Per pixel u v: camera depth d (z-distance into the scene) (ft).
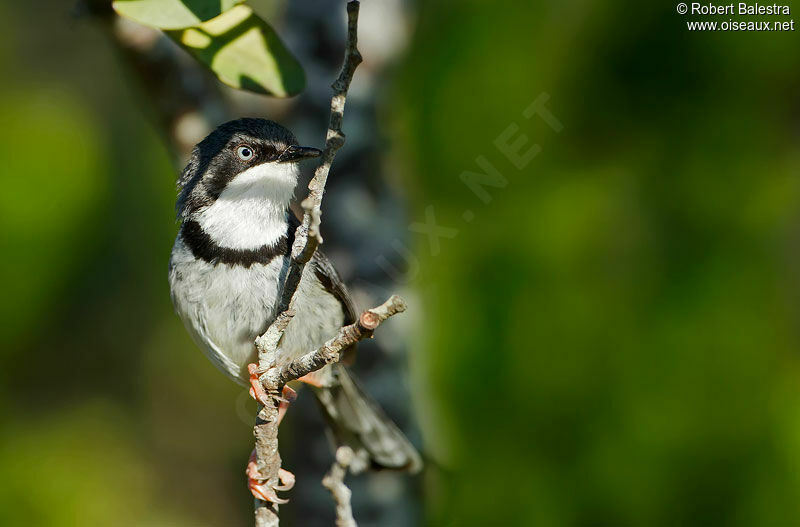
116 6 20.51
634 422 34.37
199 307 27.22
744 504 33.35
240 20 24.22
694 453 34.01
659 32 35.68
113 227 46.03
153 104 31.60
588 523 34.47
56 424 47.16
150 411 50.96
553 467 34.76
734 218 35.19
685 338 34.53
